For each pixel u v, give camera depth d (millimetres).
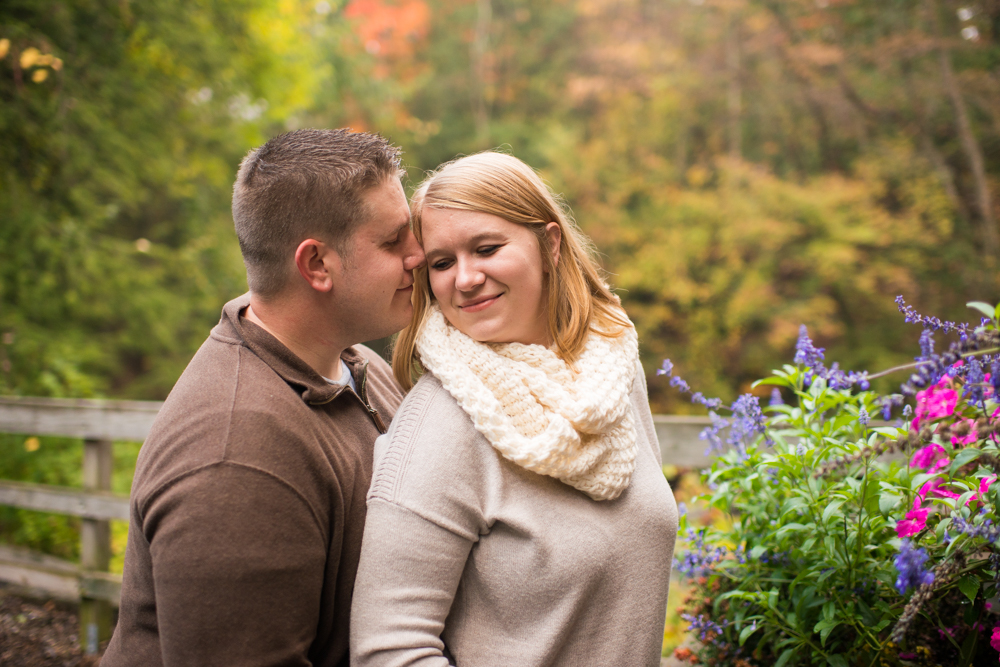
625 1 13297
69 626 2836
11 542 3807
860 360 8828
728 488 1483
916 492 1197
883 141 9945
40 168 5910
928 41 9508
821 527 1282
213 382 1092
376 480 1069
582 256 1242
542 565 1034
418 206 1203
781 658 1301
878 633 1340
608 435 1113
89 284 6695
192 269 8039
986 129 9312
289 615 1010
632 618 1079
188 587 957
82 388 4938
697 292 9914
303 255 1141
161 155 7191
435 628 995
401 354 1261
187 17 6734
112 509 2719
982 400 1124
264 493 1004
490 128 13820
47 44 5477
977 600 1243
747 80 11352
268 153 1161
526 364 1116
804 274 9742
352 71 11062
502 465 1076
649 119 11836
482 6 14477
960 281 8898
